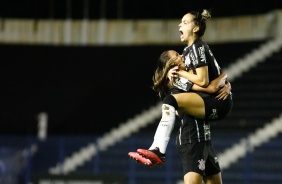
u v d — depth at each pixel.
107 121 65.94
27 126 69.38
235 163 53.62
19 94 70.56
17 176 53.88
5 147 54.44
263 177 50.03
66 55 71.25
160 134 17.23
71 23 67.50
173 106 17.30
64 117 68.44
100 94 68.50
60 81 70.38
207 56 17.48
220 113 17.56
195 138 17.70
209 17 17.92
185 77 17.52
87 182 43.75
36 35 67.62
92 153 55.88
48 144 54.69
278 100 61.25
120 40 66.62
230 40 63.25
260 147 52.88
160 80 18.00
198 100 17.34
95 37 67.19
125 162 55.44
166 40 65.38
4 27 67.69
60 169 54.28
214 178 18.30
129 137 59.06
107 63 70.06
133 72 68.62
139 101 66.25
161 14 71.06
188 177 17.67
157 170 53.47
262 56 64.00
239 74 63.94
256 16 62.47
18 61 71.81
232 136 54.66
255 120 60.06
